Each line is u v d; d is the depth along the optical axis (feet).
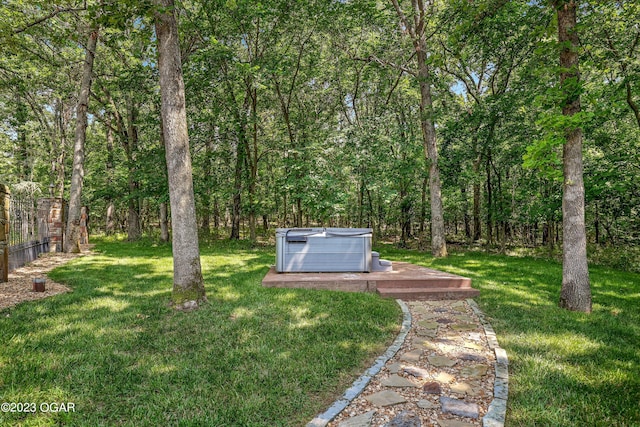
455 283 23.04
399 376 11.22
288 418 8.79
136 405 9.18
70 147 74.90
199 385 10.18
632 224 43.55
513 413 9.14
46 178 74.38
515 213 49.03
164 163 46.75
